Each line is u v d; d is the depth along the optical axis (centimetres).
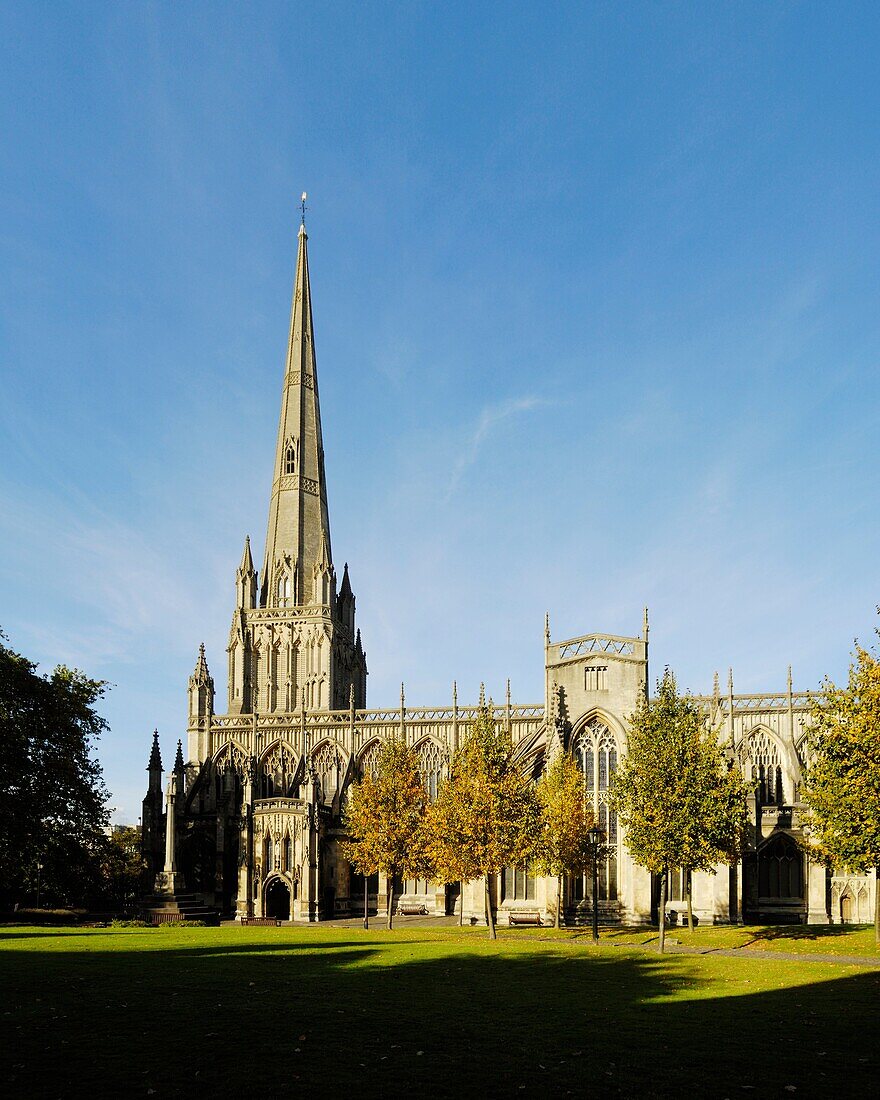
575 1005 4072
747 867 10138
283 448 16925
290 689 15262
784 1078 2902
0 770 8400
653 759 6675
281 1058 3028
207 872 12225
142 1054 3061
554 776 8825
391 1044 3244
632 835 6619
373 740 13100
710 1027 3616
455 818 7956
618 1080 2855
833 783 6519
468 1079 2841
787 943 6662
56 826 9019
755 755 11681
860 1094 2756
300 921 10888
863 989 4559
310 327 17838
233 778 13662
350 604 16925
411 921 10719
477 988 4509
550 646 10131
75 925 8525
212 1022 3534
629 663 9862
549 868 8138
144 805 12375
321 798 11794
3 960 5278
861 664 6512
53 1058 3008
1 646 8894
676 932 7581
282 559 16050
